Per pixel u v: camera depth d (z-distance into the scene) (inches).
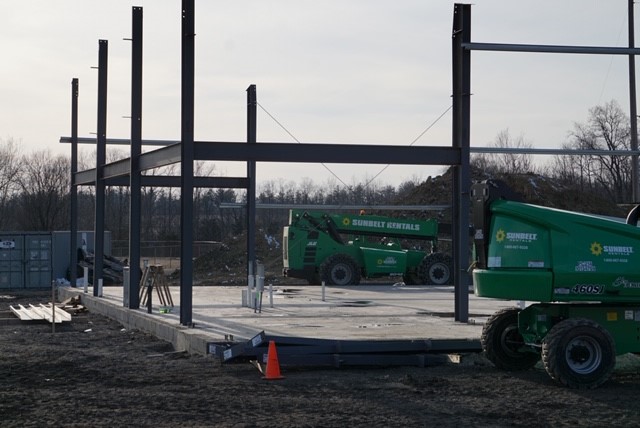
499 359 572.7
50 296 1425.9
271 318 816.9
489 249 547.8
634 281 521.0
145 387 516.7
